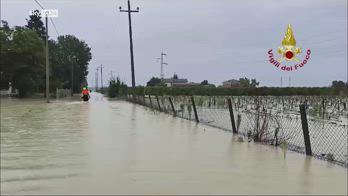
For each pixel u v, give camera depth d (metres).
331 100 36.69
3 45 60.41
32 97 66.75
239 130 15.95
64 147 11.45
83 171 8.30
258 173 8.14
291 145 11.88
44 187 7.05
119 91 69.75
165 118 22.19
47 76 44.59
